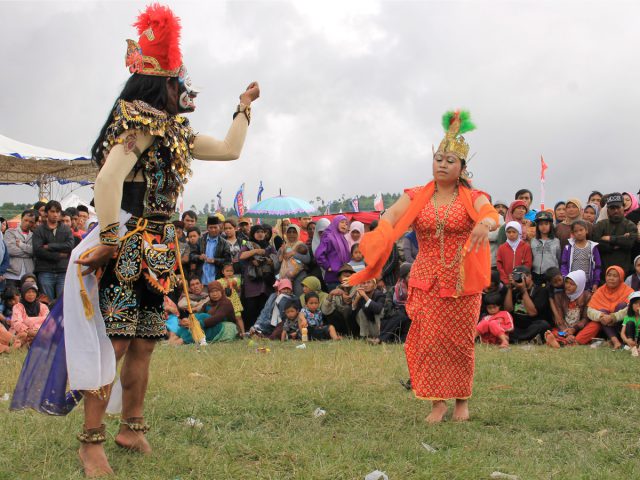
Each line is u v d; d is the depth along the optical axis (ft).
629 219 36.78
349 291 34.83
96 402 12.05
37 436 14.17
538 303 33.58
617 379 21.38
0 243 34.24
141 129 12.10
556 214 38.52
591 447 13.96
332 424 15.88
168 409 16.43
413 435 14.78
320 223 39.42
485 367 23.02
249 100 13.97
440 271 16.60
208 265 39.19
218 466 12.26
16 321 32.35
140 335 12.92
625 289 32.12
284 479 11.80
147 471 12.05
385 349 28.63
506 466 12.47
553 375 21.74
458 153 16.66
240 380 20.79
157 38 12.55
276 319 36.81
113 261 12.26
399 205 17.10
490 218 15.83
